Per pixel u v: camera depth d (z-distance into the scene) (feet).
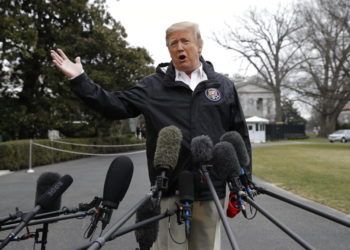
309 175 39.78
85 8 68.54
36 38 57.41
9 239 6.26
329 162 56.29
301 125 179.01
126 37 79.25
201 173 7.98
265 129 161.89
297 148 97.81
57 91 67.67
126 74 76.43
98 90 8.69
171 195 9.02
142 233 8.50
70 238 17.11
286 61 167.73
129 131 158.61
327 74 120.88
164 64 9.89
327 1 93.56
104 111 8.93
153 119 9.24
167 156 7.64
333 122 185.06
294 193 28.91
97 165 55.01
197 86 9.23
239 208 7.68
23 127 67.56
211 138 9.09
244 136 9.80
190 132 9.00
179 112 9.12
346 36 92.89
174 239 9.23
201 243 9.28
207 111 9.16
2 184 35.27
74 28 70.18
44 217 7.03
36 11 66.90
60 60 8.41
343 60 96.94
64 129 71.77
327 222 20.30
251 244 16.66
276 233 18.30
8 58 58.18
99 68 73.20
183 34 9.17
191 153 8.28
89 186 33.04
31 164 51.29
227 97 9.51
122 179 6.87
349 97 105.91
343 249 16.03
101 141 81.10
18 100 68.54
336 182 34.53
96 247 5.51
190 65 9.26
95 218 6.78
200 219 9.18
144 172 43.83
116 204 6.85
